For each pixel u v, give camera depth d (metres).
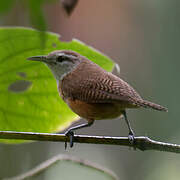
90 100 7.94
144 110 14.68
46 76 8.17
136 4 16.27
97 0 16.02
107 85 7.86
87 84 8.12
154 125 14.44
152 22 16.08
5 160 11.32
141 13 16.33
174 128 14.28
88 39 16.17
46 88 8.30
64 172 11.47
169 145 6.61
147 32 16.16
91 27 16.16
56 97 8.45
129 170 13.76
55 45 7.51
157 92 15.15
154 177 12.88
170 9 15.63
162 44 15.69
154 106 6.86
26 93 8.20
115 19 17.05
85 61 9.20
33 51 7.60
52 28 13.06
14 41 7.36
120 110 7.99
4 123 8.23
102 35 17.08
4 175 11.13
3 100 8.09
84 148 13.97
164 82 15.24
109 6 16.39
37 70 8.04
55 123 8.47
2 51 7.48
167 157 12.98
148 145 6.82
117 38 16.92
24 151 11.84
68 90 8.34
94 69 8.80
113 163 13.92
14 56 7.62
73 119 8.54
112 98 7.55
